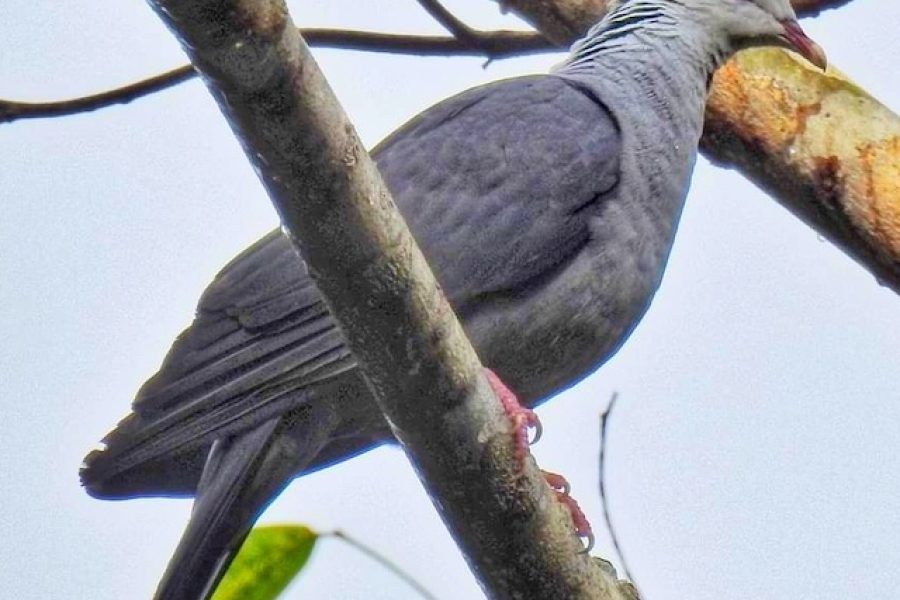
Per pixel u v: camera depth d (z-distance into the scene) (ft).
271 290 32.42
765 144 38.09
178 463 33.24
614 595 28.76
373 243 23.91
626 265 35.81
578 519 33.55
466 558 28.40
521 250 34.99
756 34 39.22
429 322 24.94
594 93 37.78
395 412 26.20
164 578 30.25
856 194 36.86
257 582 32.81
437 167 35.81
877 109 37.40
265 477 31.83
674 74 38.50
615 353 37.09
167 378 31.71
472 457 26.50
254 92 21.99
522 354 35.19
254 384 31.78
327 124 22.62
